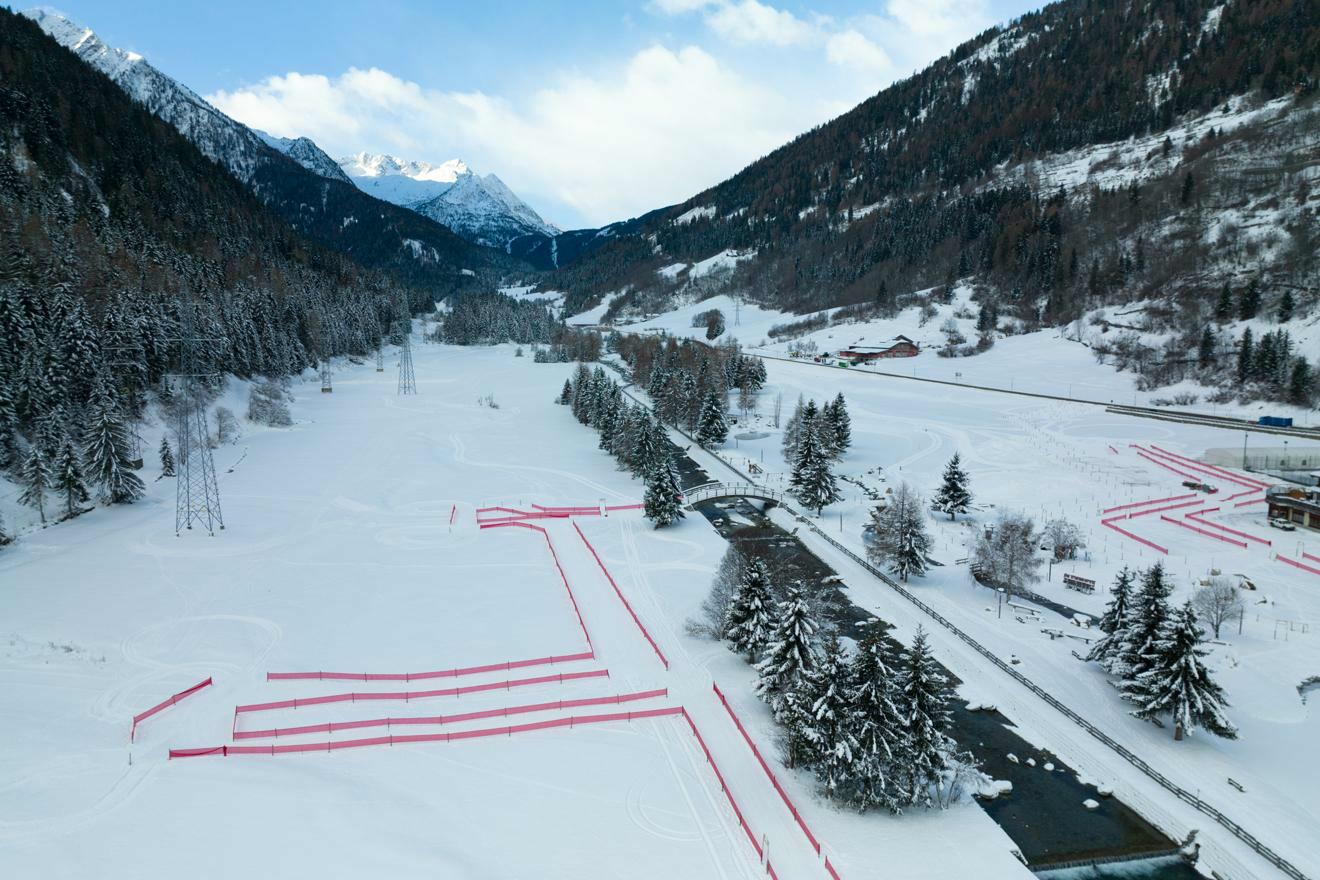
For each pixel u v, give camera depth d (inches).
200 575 2881.4
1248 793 1668.3
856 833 1542.8
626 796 1635.1
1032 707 2030.0
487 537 3462.1
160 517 3560.5
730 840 1504.7
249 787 1594.5
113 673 2116.1
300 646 2330.2
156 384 4923.7
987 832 1560.0
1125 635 2036.2
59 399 3838.6
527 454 5078.7
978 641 2383.1
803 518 3636.8
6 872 1296.8
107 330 4596.5
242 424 5344.5
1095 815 1633.9
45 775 1598.2
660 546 3341.5
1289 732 1870.1
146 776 1628.9
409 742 1843.0
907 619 2568.9
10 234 5014.8
